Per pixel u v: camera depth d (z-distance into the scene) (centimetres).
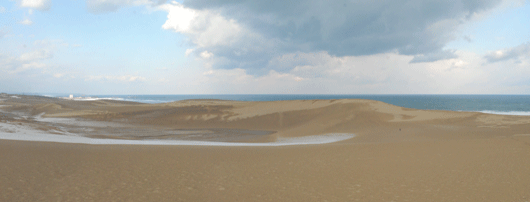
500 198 479
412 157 784
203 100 6294
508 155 775
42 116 4628
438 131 2425
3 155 709
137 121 4241
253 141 2639
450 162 720
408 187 539
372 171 648
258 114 4469
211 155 815
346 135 2684
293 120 4094
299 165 704
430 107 11050
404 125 2962
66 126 3381
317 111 4309
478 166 677
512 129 2542
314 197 485
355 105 4259
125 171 616
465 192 509
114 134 2941
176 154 814
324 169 667
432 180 580
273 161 746
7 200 434
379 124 3244
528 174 607
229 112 4706
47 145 891
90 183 528
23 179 534
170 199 461
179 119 4359
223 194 492
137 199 456
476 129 2523
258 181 570
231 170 649
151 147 946
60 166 634
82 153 779
